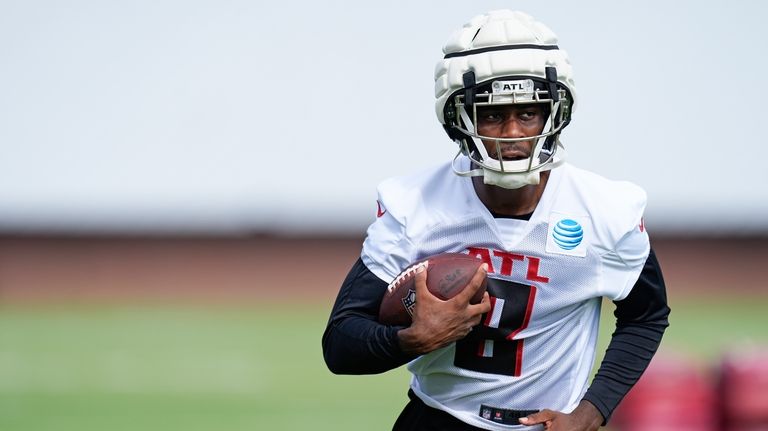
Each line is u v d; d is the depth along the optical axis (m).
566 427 10.23
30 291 50.59
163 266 51.16
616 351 10.67
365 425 22.05
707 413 18.89
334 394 25.88
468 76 9.97
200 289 51.25
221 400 25.16
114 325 39.62
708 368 20.27
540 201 10.34
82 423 22.59
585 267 10.33
